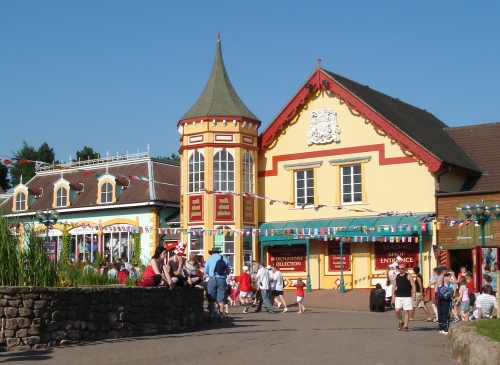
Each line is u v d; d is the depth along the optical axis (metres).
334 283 34.41
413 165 32.31
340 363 12.97
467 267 31.14
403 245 32.66
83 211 41.62
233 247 34.88
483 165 34.91
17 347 13.91
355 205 33.72
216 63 37.44
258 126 36.66
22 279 14.77
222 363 12.68
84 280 18.33
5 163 17.98
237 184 35.19
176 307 18.05
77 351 13.82
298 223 35.06
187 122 35.78
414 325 21.33
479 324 15.06
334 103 34.88
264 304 29.84
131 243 39.53
